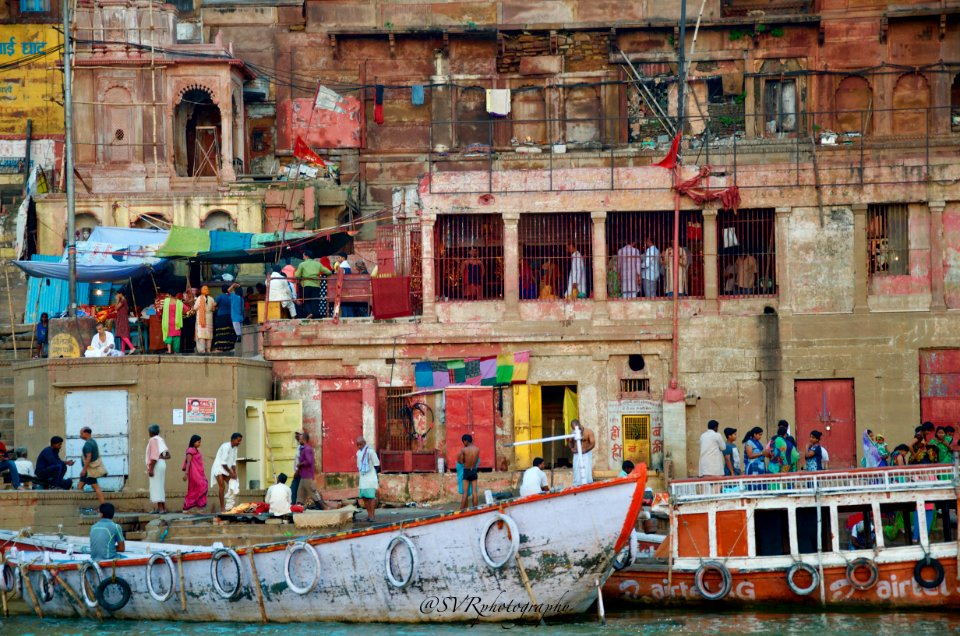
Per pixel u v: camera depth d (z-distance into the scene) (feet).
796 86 292.20
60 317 246.68
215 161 294.05
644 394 225.76
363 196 297.53
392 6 300.20
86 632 157.79
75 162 283.38
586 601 154.30
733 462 192.44
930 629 150.92
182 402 212.43
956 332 222.48
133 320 244.22
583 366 226.99
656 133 295.48
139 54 284.20
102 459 210.59
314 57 301.02
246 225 274.57
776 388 223.92
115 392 211.82
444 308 228.22
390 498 215.10
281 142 300.20
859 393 223.10
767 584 161.07
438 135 298.35
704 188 226.17
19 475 189.26
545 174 228.63
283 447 222.48
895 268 225.56
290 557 157.17
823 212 225.56
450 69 298.97
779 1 305.94
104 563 164.55
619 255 227.81
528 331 226.79
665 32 295.28
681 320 225.76
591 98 296.51
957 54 288.51
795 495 161.48
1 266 281.13
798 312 225.15
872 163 225.56
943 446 187.93
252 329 232.53
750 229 228.02
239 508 190.49
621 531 149.59
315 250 254.47
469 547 151.74
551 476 207.92
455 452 222.48
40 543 173.78
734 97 293.02
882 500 160.56
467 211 228.43
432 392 226.79
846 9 290.35
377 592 155.02
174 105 284.41
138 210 274.77
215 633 155.43
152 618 163.63
